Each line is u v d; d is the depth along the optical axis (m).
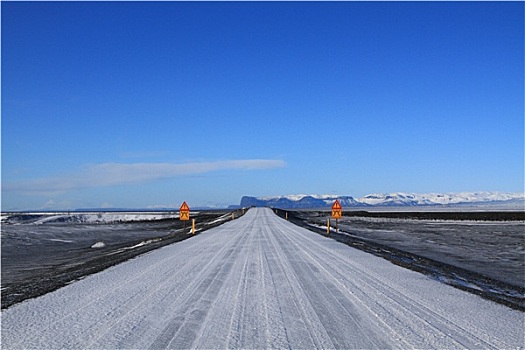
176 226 66.25
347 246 23.52
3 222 92.31
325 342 7.04
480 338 7.32
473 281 14.20
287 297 10.38
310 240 27.09
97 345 6.89
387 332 7.60
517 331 7.79
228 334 7.45
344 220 69.12
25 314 8.95
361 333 7.53
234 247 22.62
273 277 13.20
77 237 48.31
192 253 20.08
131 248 28.75
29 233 55.78
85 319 8.47
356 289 11.45
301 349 6.70
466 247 27.81
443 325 8.11
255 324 8.06
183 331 7.62
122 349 6.70
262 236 30.33
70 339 7.20
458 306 9.77
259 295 10.60
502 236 37.31
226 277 13.22
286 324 8.06
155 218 97.38
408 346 6.86
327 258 18.06
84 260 25.61
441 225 55.50
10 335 7.47
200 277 13.24
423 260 19.83
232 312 8.94
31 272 21.09
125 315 8.73
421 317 8.67
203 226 47.53
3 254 31.22
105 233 54.38
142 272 14.45
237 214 84.00
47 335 7.44
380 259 18.05
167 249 22.33
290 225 45.81
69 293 11.12
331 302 9.88
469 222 64.81
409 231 43.31
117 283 12.43
